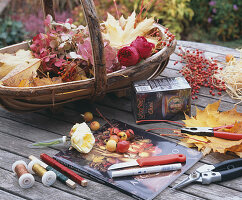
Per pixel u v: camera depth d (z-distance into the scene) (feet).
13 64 4.15
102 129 3.99
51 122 4.23
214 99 4.62
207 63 5.07
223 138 3.68
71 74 4.16
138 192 3.08
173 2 9.48
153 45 4.20
